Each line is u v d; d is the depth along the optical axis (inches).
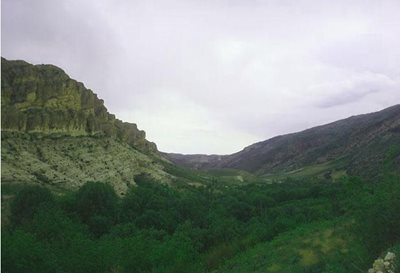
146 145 7519.7
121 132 6510.8
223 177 7824.8
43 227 1202.6
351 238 1064.2
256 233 2015.3
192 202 2989.7
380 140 6624.0
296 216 2340.1
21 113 4463.6
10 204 2305.6
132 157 5487.2
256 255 1398.9
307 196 3688.5
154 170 5575.8
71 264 961.5
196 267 1160.8
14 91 4849.9
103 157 4864.7
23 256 820.6
